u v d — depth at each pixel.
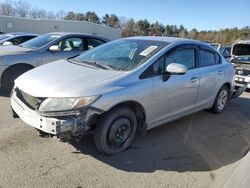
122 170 3.77
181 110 5.07
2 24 43.16
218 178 3.65
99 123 3.86
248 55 9.28
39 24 45.53
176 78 4.73
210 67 5.70
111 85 3.86
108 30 49.91
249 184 2.19
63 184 3.39
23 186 3.31
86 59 4.91
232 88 6.57
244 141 5.00
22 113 3.92
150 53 4.57
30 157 3.91
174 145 4.61
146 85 4.22
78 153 4.09
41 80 3.96
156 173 3.76
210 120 5.93
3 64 6.85
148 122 4.45
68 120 3.55
